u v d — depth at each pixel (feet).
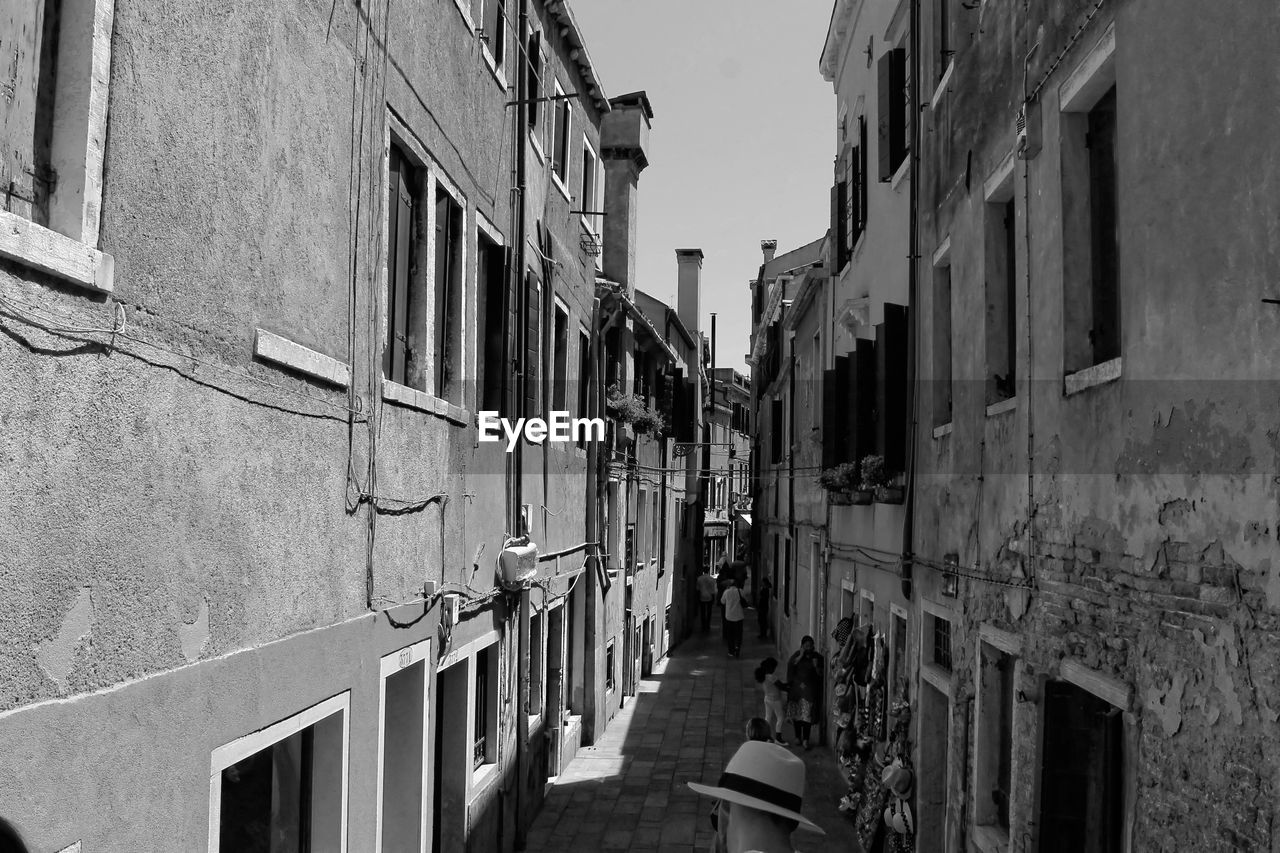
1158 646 14.56
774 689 50.67
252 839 15.79
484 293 30.50
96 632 11.04
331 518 17.79
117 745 11.35
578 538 48.29
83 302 10.73
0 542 9.51
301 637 16.43
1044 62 19.76
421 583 22.98
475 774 29.94
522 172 33.24
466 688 27.63
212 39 13.41
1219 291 12.96
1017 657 20.77
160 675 12.29
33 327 9.91
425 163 23.45
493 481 30.14
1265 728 11.75
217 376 13.69
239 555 14.39
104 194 11.05
